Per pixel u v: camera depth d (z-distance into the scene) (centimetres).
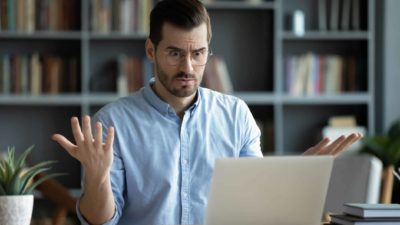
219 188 251
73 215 703
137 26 696
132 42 730
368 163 380
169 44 296
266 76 737
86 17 693
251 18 738
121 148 312
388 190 477
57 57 701
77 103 692
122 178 312
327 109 751
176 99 319
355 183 384
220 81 703
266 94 705
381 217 266
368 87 710
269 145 715
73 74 700
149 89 321
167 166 314
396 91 723
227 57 737
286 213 261
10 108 724
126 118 317
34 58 692
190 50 296
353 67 720
